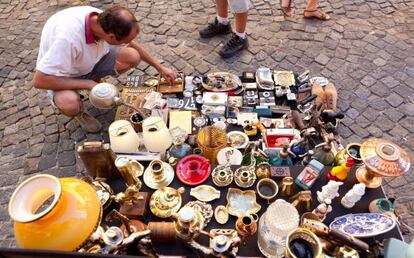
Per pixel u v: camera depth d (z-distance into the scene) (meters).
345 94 3.53
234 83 2.97
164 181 2.05
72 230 1.17
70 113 3.05
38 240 1.16
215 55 3.92
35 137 3.34
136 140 2.22
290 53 3.90
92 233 1.23
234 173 2.09
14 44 4.11
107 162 1.93
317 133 2.38
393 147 1.81
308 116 2.54
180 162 2.14
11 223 2.85
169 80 3.03
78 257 1.09
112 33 2.52
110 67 3.18
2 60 3.96
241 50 3.93
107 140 3.25
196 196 2.00
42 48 2.81
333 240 1.68
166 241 1.79
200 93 2.94
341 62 3.80
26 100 3.62
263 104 2.84
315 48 3.94
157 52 3.96
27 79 3.79
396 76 3.66
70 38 2.67
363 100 3.48
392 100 3.47
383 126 3.30
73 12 2.75
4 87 3.74
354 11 4.29
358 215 1.85
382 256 1.70
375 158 1.77
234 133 2.55
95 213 1.24
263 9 4.35
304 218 1.77
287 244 1.52
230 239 1.59
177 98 2.94
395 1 4.37
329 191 1.86
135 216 1.87
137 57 3.15
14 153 3.25
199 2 4.49
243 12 3.57
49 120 3.45
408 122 3.32
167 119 2.74
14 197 1.21
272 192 1.99
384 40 3.98
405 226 2.37
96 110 3.47
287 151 2.19
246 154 2.37
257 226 1.87
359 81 3.63
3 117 3.50
